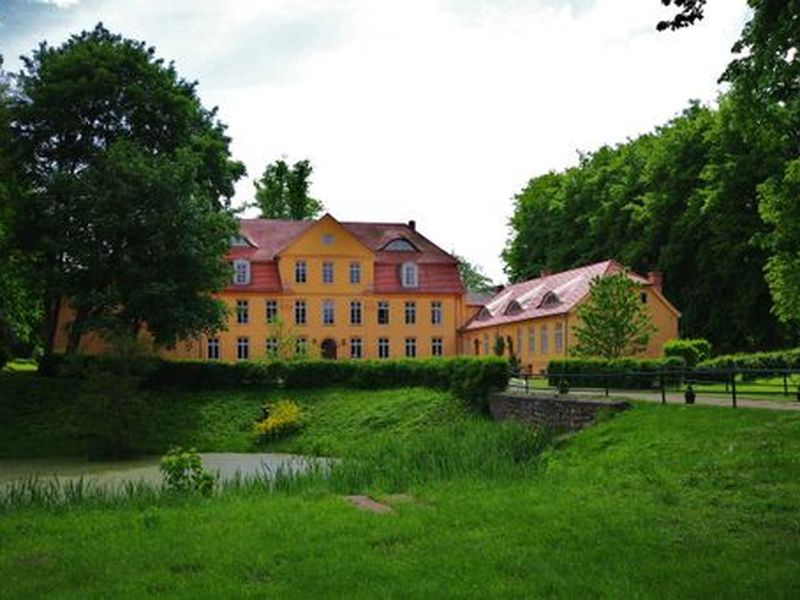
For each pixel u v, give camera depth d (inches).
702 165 2409.0
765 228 2133.4
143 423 1542.8
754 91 679.7
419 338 2709.2
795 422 818.8
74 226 1697.8
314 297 2630.4
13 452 1502.2
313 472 820.6
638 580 377.1
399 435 1524.4
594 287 1812.3
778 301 1593.3
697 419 924.0
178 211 1733.5
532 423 1321.4
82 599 366.3
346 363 1905.8
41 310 2146.9
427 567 404.8
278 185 3619.6
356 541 466.6
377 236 2844.5
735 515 519.5
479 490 656.4
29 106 1803.6
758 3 590.9
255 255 2642.7
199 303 1780.3
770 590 356.5
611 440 947.3
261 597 363.6
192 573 410.6
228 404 1806.1
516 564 406.0
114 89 1838.1
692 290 2405.3
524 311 2453.2
